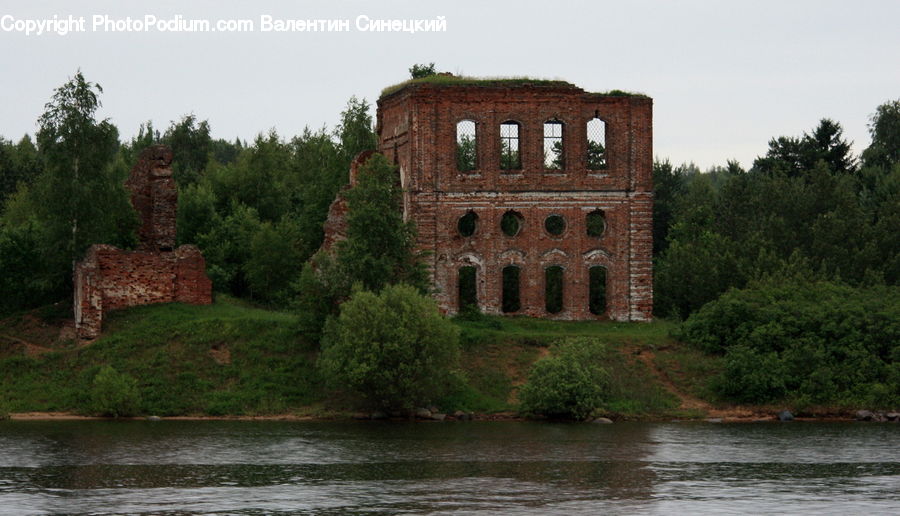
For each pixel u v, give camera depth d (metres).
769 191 156.00
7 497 67.94
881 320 106.06
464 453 82.62
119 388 96.19
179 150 188.62
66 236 108.25
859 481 74.44
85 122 108.44
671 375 104.31
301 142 190.25
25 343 104.56
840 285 116.75
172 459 79.12
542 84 115.81
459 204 114.75
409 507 66.62
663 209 177.12
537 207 115.88
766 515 65.81
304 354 102.81
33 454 80.19
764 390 102.06
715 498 69.56
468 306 112.38
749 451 84.44
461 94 114.56
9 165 172.12
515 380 102.50
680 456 82.31
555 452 83.38
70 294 111.44
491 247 115.12
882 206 151.25
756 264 128.38
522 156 115.81
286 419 96.75
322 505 67.00
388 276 103.94
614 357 104.94
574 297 116.19
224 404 97.75
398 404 97.50
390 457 80.94
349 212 106.06
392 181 108.62
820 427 96.00
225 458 79.75
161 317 106.75
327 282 103.62
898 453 83.88
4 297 110.12
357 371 93.81
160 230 113.50
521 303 115.81
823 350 104.31
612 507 67.19
